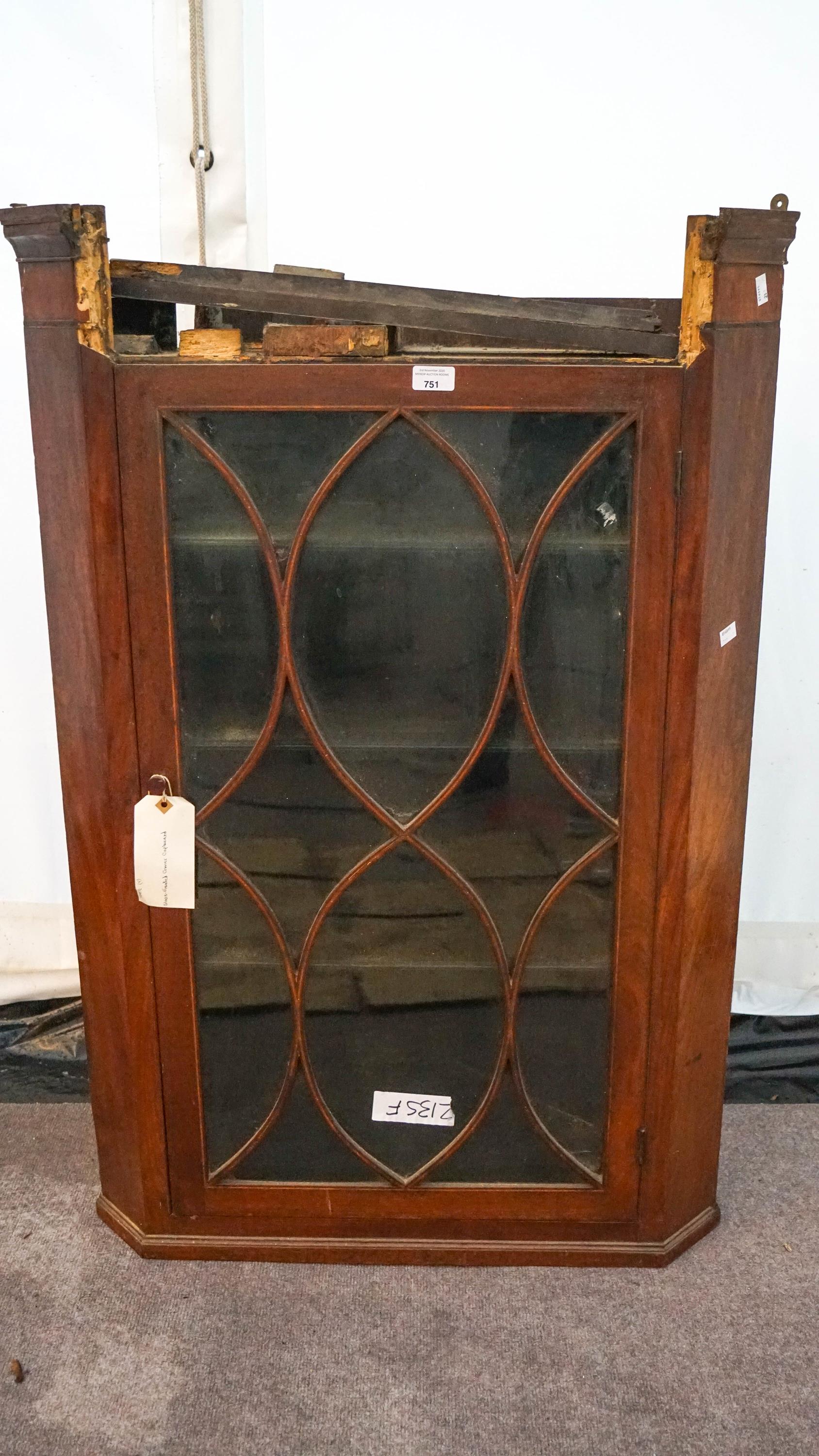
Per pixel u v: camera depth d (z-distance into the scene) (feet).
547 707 3.91
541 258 5.49
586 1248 4.54
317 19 5.13
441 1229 4.54
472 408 3.59
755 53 5.14
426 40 5.16
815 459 5.63
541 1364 4.06
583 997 4.24
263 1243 4.56
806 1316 4.28
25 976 6.47
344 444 3.65
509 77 5.21
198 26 5.06
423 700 3.89
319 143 5.32
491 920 4.11
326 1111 4.38
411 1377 4.01
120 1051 4.35
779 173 5.31
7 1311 4.30
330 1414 3.85
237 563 3.77
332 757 3.94
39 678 5.98
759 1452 3.69
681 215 5.40
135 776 3.98
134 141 5.32
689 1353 4.11
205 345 3.63
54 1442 3.74
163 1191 4.51
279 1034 4.30
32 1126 5.54
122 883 4.08
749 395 3.66
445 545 3.75
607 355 3.67
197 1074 4.32
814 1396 3.92
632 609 3.76
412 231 5.46
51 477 3.74
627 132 5.29
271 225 5.47
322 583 3.79
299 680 3.86
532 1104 4.36
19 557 5.81
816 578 5.79
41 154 5.35
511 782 3.98
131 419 3.61
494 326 3.58
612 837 4.03
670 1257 4.55
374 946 4.18
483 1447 3.72
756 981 6.42
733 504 3.74
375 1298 4.38
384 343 3.54
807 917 6.30
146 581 3.77
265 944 4.19
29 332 3.61
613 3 5.08
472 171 5.36
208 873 4.10
